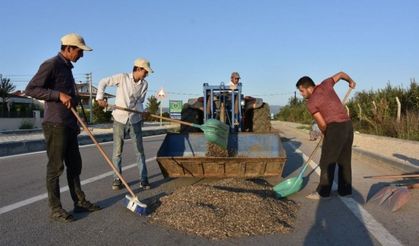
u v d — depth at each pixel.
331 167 6.07
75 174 5.38
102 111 40.47
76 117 5.10
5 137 18.69
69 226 4.84
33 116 36.25
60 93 4.85
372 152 11.20
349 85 6.38
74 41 5.04
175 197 5.54
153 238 4.41
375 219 5.11
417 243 4.28
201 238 4.40
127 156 11.62
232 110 10.53
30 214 5.36
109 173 8.54
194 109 11.00
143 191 6.71
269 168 7.04
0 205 5.82
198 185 5.91
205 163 7.02
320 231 4.65
